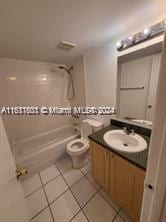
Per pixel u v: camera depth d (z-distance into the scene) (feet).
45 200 4.86
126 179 3.66
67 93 9.74
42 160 6.57
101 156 4.50
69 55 6.93
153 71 4.06
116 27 4.13
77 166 6.59
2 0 2.58
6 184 1.95
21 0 2.63
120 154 3.57
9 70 6.86
